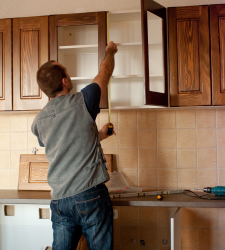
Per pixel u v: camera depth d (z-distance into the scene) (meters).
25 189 2.07
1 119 2.22
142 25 1.58
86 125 1.30
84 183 1.28
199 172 2.04
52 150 1.34
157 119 2.08
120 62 2.09
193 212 2.05
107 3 2.13
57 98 1.36
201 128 2.05
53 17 1.85
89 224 1.28
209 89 1.72
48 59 1.84
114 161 2.11
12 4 2.20
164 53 1.76
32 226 1.77
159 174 2.07
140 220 2.10
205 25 1.73
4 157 2.20
